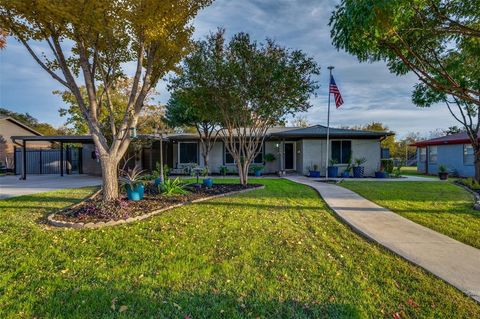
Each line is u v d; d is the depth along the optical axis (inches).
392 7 109.5
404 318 94.7
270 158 722.8
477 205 271.3
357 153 677.9
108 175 265.3
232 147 446.9
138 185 307.4
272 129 767.7
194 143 749.9
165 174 470.9
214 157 738.8
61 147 709.9
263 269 131.4
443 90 140.8
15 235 180.5
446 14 143.6
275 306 101.3
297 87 381.7
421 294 109.2
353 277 123.9
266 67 369.1
